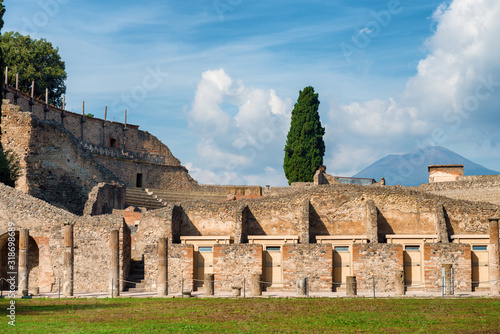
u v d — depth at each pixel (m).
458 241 50.81
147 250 50.69
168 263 50.59
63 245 51.31
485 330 30.30
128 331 30.30
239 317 34.31
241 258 49.84
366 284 48.69
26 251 46.53
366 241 51.81
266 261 50.66
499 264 45.19
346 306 38.50
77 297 45.31
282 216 55.19
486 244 49.59
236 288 44.66
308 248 49.34
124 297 44.75
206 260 51.47
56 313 36.41
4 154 67.00
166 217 54.03
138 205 78.12
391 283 48.53
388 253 48.81
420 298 42.69
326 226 54.78
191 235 55.84
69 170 72.56
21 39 96.31
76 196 72.38
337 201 55.00
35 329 30.97
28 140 70.88
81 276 50.72
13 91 76.44
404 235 51.84
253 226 55.38
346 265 49.91
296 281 48.38
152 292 49.00
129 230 53.25
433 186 80.12
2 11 71.75
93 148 86.50
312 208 55.06
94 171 74.25
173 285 50.31
